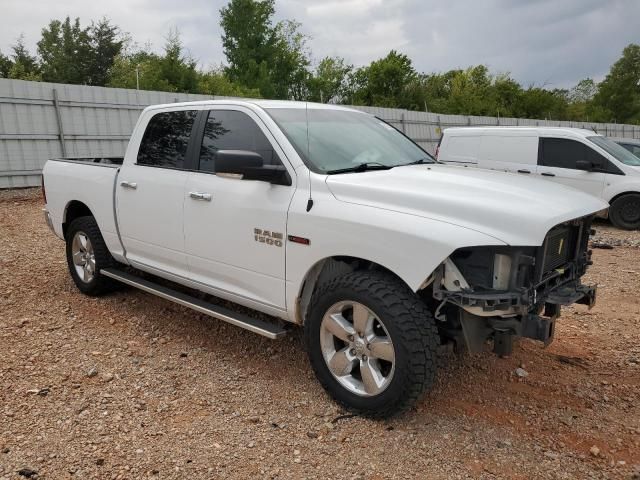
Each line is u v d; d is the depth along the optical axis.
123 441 3.24
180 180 4.49
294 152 3.83
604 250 9.10
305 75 43.44
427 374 3.23
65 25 46.09
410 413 3.59
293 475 2.97
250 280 4.04
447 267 3.18
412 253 3.13
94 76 46.88
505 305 3.07
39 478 2.90
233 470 3.01
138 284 4.97
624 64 64.06
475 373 4.19
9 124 13.02
